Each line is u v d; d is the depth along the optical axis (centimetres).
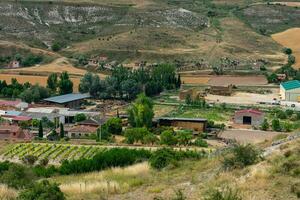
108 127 11250
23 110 14088
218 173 3434
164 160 4647
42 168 5747
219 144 9775
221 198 2670
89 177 4472
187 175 3772
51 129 12075
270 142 4694
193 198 2950
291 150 3453
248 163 3528
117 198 3262
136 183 3638
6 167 4991
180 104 14950
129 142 9781
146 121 11819
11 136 10838
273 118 12912
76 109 14650
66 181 4269
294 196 2745
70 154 8806
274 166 3173
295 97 15362
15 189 3697
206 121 11969
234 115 12775
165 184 3516
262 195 2798
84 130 11444
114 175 4381
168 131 9775
